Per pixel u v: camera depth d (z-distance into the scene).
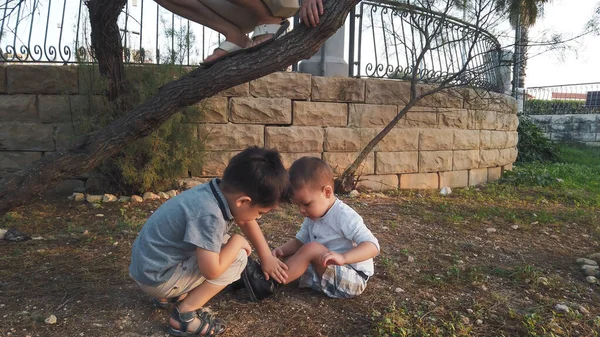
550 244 4.13
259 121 5.59
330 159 5.96
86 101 5.12
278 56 3.12
